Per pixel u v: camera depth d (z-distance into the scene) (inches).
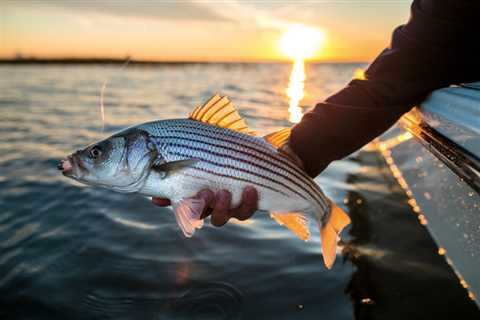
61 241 31.1
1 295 24.6
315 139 19.0
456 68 18.7
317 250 29.8
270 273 26.8
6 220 35.1
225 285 25.6
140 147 17.9
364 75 19.7
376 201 39.3
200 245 30.5
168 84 194.4
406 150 35.1
